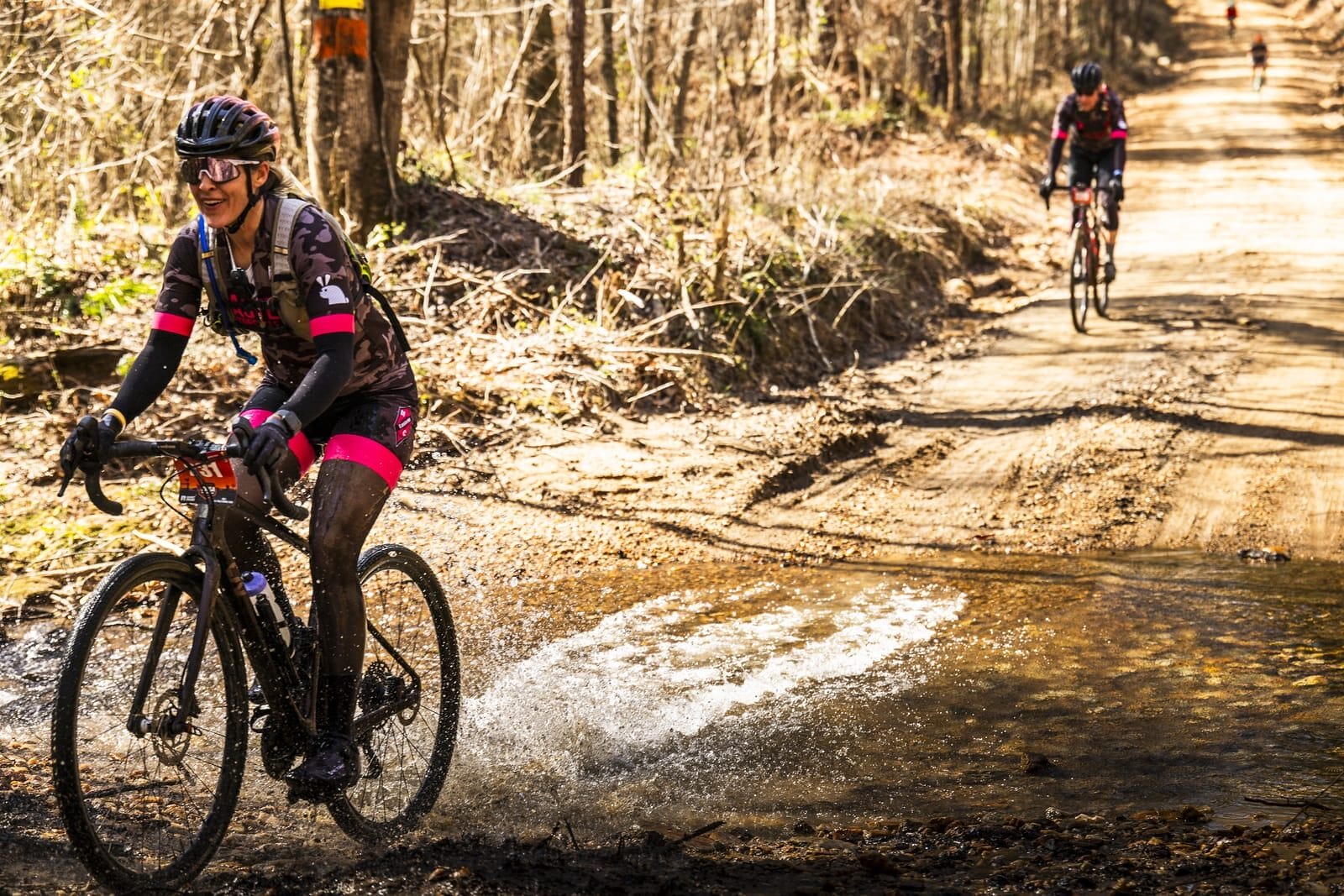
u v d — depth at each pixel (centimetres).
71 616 516
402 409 334
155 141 1213
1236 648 488
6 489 634
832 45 2380
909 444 805
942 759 399
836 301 1090
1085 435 804
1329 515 649
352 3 955
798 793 377
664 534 640
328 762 311
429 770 371
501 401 798
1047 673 471
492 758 402
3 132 1058
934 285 1310
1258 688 448
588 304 952
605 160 1523
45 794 347
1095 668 473
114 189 1095
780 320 1008
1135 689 452
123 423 297
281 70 1330
